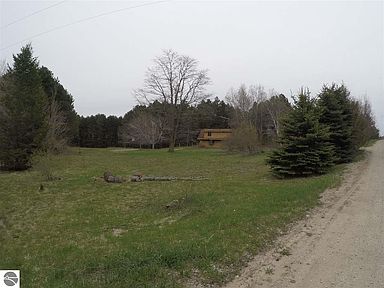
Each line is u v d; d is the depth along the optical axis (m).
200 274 5.79
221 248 6.86
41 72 47.75
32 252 7.81
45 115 29.55
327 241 7.61
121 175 23.12
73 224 10.40
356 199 11.94
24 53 28.47
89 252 7.44
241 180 18.75
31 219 11.34
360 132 28.42
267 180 18.22
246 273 5.98
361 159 26.33
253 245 7.22
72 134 57.53
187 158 38.19
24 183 19.59
